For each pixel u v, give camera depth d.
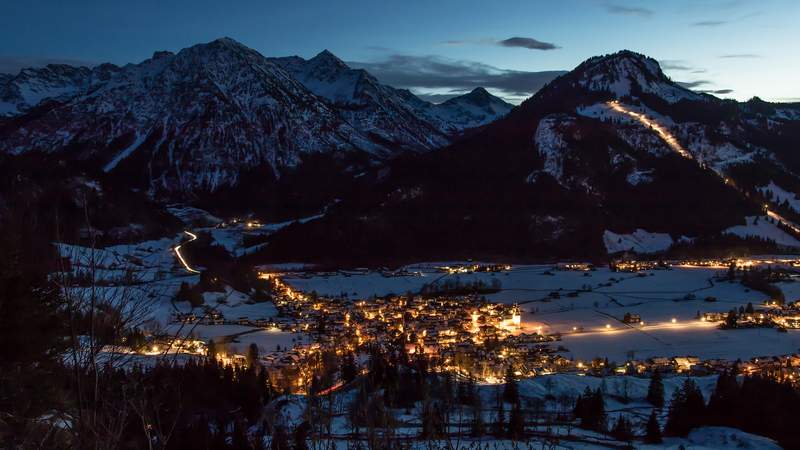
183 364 46.53
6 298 17.81
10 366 17.22
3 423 11.81
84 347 9.94
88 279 11.20
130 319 10.98
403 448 10.20
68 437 10.73
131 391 9.85
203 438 27.30
